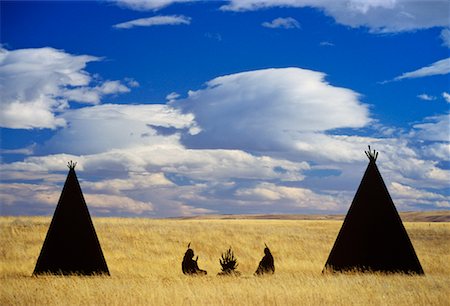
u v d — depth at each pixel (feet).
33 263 102.53
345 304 47.73
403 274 70.03
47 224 164.04
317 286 55.06
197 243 142.00
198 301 48.11
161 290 52.26
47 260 72.69
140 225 187.62
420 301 48.49
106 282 62.13
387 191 73.26
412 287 57.52
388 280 62.28
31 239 136.26
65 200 73.92
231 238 154.20
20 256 112.57
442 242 164.25
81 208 73.97
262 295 50.06
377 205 72.74
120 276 77.82
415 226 266.77
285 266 98.32
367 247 72.02
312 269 93.71
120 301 47.83
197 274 72.08
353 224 72.74
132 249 126.21
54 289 54.60
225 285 57.06
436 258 111.75
